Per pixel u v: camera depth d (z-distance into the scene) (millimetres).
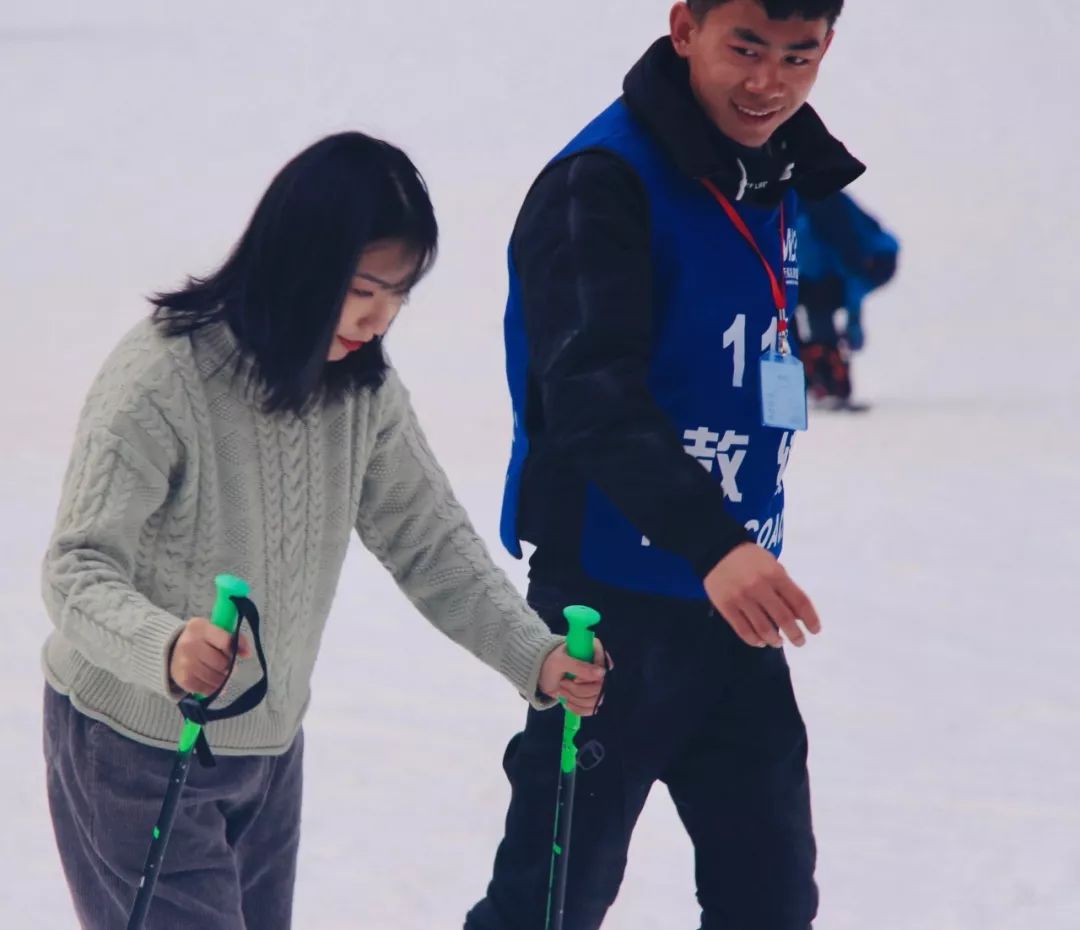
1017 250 53438
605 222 8875
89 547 8172
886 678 19062
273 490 8586
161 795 8633
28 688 18281
